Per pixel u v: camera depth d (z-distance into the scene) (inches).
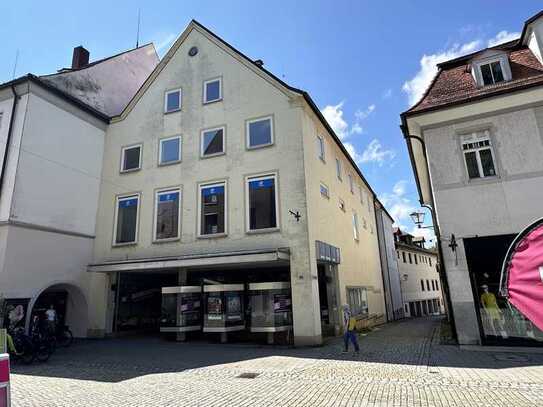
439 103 512.4
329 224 695.1
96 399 277.6
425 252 1904.5
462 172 490.6
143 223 692.7
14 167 598.5
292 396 276.8
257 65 674.8
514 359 372.5
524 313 83.4
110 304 684.7
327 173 734.5
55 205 652.1
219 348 529.0
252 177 626.8
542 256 83.9
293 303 547.8
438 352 434.0
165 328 618.8
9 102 643.5
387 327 868.6
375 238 1152.8
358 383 311.1
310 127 664.4
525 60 510.9
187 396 282.0
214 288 594.9
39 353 450.3
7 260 561.9
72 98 708.0
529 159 465.1
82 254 693.3
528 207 453.7
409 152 613.0
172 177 692.1
